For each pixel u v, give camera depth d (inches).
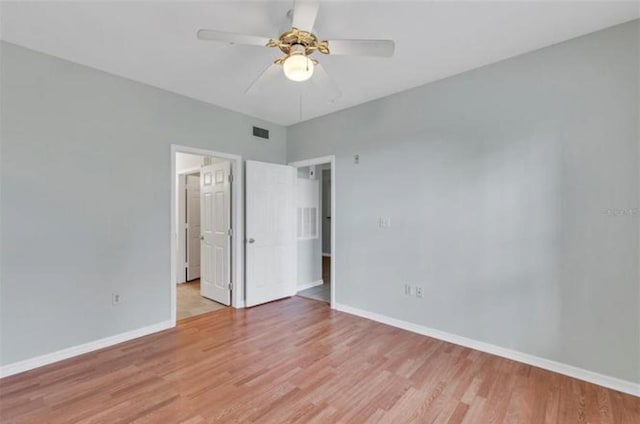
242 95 134.9
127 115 118.3
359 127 145.0
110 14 80.9
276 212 169.6
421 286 124.0
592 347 88.7
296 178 181.0
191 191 218.7
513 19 82.5
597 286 87.9
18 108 95.0
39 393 83.4
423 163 123.4
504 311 104.1
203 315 145.6
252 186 158.6
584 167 89.8
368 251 140.9
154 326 124.9
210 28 87.4
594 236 88.3
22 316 95.1
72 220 105.1
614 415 75.0
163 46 96.7
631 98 83.4
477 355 105.5
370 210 140.3
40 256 98.6
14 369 93.1
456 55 101.3
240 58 104.0
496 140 105.6
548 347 95.7
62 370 95.2
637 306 82.6
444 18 82.1
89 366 97.7
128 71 113.0
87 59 104.1
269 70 86.6
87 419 73.2
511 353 102.6
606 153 86.6
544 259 96.3
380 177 136.9
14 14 80.2
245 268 159.3
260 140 167.0
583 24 84.8
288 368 96.6
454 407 77.9
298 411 76.2
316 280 202.4
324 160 160.2
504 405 78.7
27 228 96.3
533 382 89.0
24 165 95.9
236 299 156.6
